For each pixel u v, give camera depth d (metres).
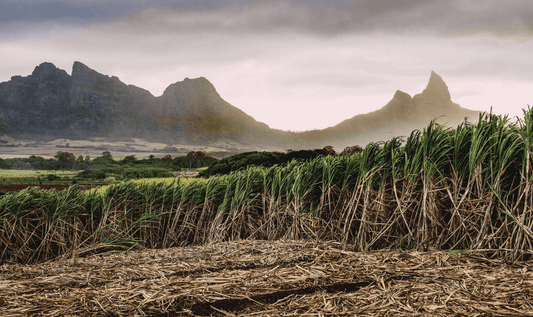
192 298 2.11
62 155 68.88
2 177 33.00
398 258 2.75
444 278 2.24
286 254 3.04
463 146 3.37
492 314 1.69
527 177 2.83
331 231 3.90
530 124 3.01
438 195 3.39
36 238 4.13
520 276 2.19
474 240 3.05
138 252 3.64
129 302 2.07
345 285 2.28
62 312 1.96
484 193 3.12
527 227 2.71
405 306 1.86
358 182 3.82
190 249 3.58
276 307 1.98
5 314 1.94
